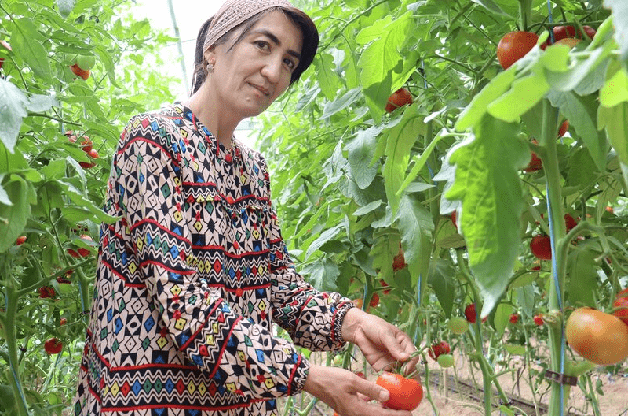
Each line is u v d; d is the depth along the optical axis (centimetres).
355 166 118
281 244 122
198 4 615
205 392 99
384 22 82
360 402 92
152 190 92
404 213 110
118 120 238
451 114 131
